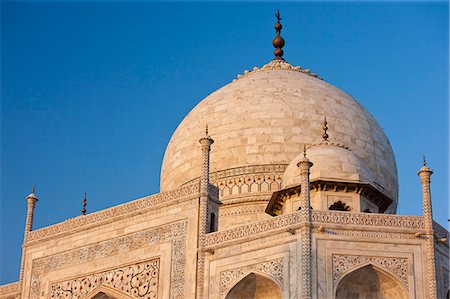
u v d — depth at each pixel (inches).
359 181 2780.5
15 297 3061.0
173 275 2630.4
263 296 2496.3
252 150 3280.0
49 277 2960.1
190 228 2652.6
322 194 2768.2
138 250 2755.9
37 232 3083.2
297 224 2411.4
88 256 2886.3
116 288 2758.4
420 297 2368.4
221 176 3270.2
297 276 2369.6
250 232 2517.2
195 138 3415.4
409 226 2443.4
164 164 3582.7
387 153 3464.6
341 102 3474.4
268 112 3353.8
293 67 3855.8
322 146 2928.2
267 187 3196.4
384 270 2385.6
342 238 2402.8
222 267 2534.5
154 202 2787.9
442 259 2486.5
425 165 2524.6
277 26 4062.5
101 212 2920.8
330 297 2337.6
